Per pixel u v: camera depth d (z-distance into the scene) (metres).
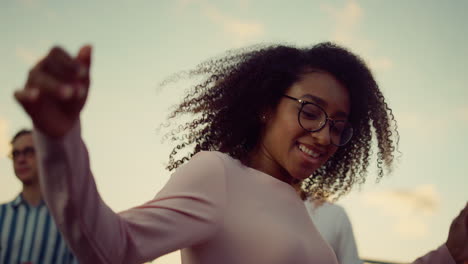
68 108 0.58
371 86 1.45
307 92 1.17
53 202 0.65
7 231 2.64
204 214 0.90
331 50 1.30
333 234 2.42
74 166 0.64
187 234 0.86
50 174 0.63
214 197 0.94
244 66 1.31
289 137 1.15
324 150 1.16
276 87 1.21
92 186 0.68
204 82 1.42
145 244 0.79
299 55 1.26
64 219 0.66
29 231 2.66
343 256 2.40
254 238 0.96
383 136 1.58
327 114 1.17
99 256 0.70
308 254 1.04
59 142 0.60
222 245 0.94
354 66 1.29
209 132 1.33
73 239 0.67
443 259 1.39
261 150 1.22
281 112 1.18
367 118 1.52
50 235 2.67
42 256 2.62
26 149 2.71
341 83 1.23
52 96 0.56
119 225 0.75
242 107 1.26
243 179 1.04
